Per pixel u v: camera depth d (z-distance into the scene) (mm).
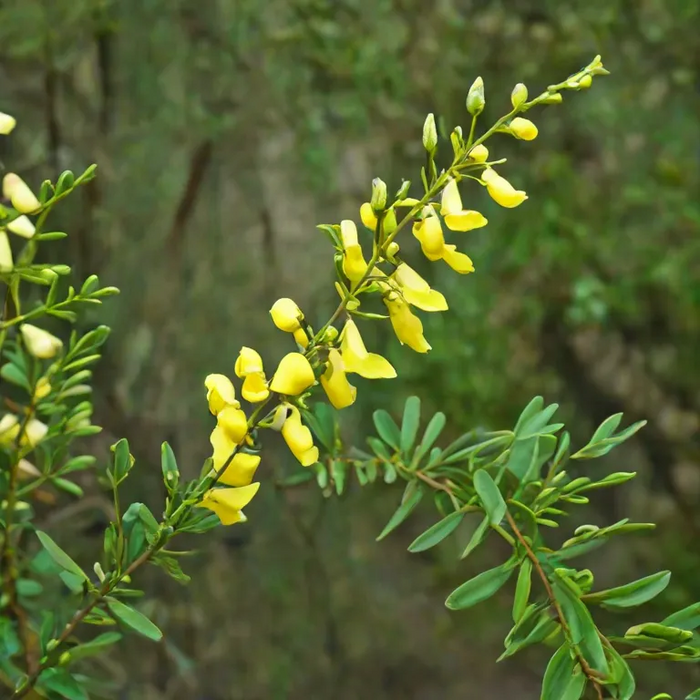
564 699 629
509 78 1475
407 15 1400
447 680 1590
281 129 1353
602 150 1568
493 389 1437
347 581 1471
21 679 700
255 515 1276
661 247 1553
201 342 1276
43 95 1101
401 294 651
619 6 1488
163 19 1204
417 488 730
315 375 652
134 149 1183
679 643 642
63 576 665
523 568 651
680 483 1685
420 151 1397
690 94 1554
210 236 1314
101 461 1041
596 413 1674
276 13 1274
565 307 1567
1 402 799
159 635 667
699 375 1650
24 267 662
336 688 1407
